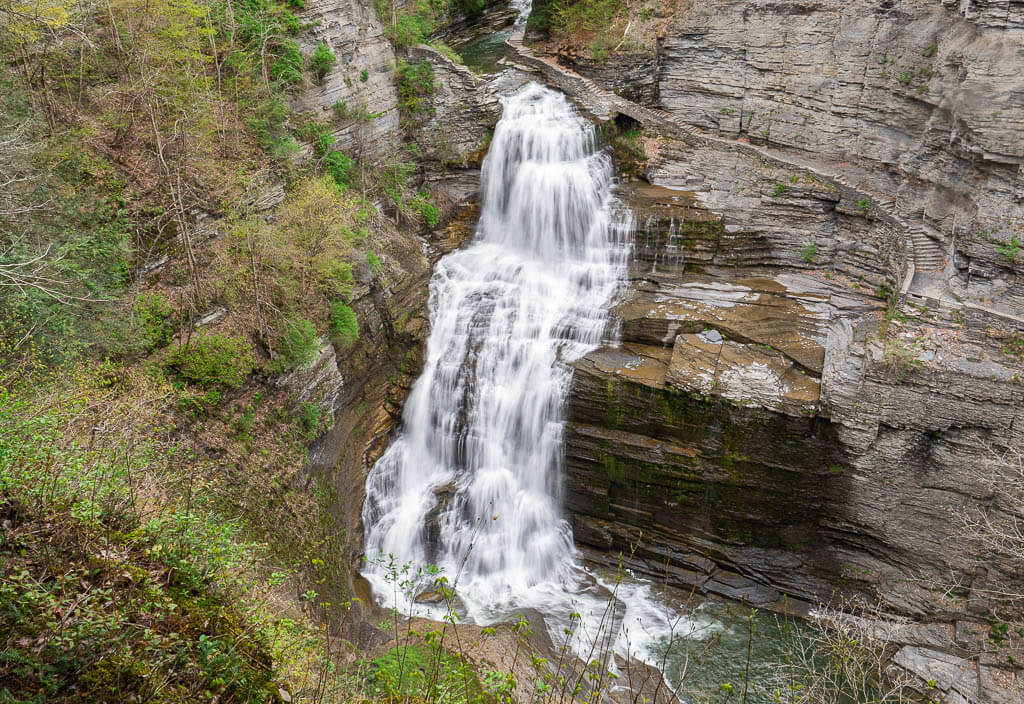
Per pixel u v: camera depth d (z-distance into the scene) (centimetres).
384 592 2714
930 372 2475
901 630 2566
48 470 1081
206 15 2733
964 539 2527
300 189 2891
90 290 2119
